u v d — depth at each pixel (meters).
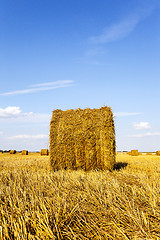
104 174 7.58
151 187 4.99
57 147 9.20
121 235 2.95
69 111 9.55
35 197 4.43
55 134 9.32
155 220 3.36
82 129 9.12
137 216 3.49
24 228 2.93
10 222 3.30
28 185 5.81
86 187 5.15
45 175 7.29
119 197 4.45
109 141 8.97
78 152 9.02
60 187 5.51
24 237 2.79
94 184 5.47
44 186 5.67
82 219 3.39
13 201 4.26
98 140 9.04
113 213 3.66
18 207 4.02
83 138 9.06
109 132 9.02
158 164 11.53
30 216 3.50
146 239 2.77
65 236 2.94
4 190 5.34
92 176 6.75
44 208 3.63
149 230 3.01
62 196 4.61
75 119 9.27
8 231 3.05
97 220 3.45
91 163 8.93
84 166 8.98
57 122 9.43
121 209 3.73
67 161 9.09
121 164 11.61
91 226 3.23
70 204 4.06
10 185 5.82
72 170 9.01
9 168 10.89
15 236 2.85
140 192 4.78
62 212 3.70
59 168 9.14
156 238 2.81
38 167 10.88
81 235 2.94
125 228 3.15
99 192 4.70
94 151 9.00
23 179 6.94
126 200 4.25
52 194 4.90
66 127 9.23
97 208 3.92
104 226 3.27
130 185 5.58
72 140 9.15
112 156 8.96
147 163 12.13
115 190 4.93
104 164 8.92
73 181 6.07
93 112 9.27
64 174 7.73
